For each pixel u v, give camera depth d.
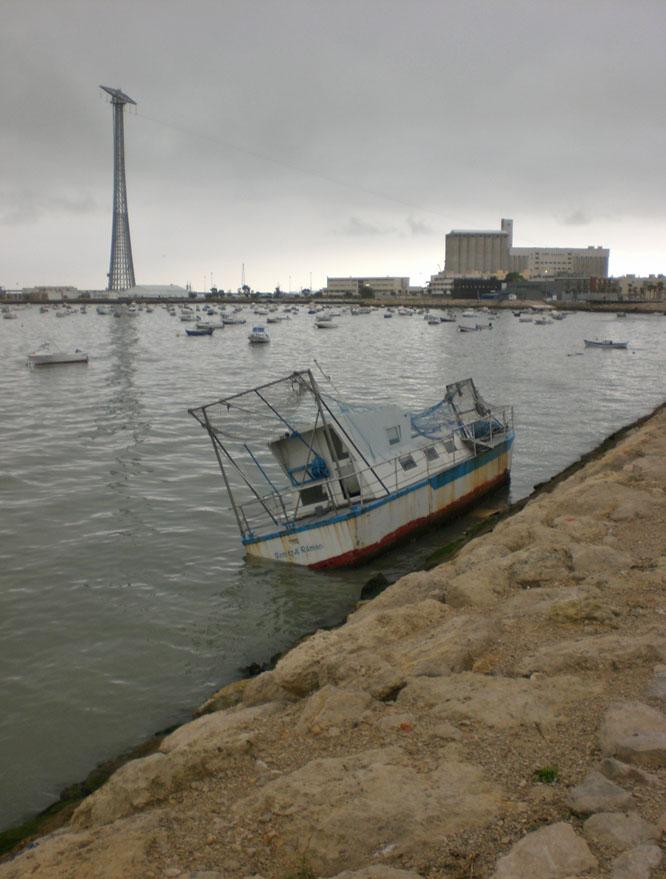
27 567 23.89
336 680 10.96
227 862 6.96
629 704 8.55
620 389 66.50
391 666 10.86
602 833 6.52
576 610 11.70
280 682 11.77
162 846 7.44
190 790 8.70
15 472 35.91
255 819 7.55
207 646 18.86
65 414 53.78
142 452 40.00
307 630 19.72
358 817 7.10
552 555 14.73
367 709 9.68
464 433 30.09
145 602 21.41
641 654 9.88
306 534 23.58
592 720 8.54
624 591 12.62
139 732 15.12
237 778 8.71
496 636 11.45
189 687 16.89
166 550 25.42
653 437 29.33
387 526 24.47
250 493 31.88
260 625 20.00
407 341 126.50
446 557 22.20
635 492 19.05
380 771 7.83
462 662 10.61
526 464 37.56
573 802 6.99
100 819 8.81
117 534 26.98
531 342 122.56
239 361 95.69
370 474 24.39
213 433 24.88
